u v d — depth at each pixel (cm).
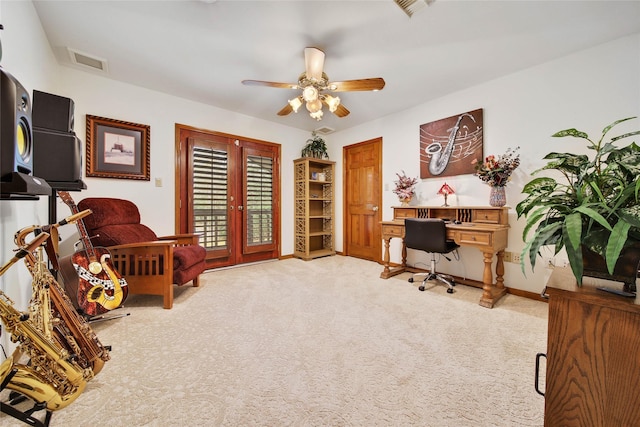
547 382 79
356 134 425
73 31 199
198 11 177
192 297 245
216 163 353
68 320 127
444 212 306
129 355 149
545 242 77
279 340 167
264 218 404
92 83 262
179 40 209
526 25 190
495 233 229
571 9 174
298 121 409
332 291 264
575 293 74
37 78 186
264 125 402
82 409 109
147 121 296
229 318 199
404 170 358
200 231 339
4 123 84
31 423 93
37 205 183
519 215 99
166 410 109
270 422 104
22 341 102
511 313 211
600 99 212
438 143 316
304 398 117
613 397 69
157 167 304
